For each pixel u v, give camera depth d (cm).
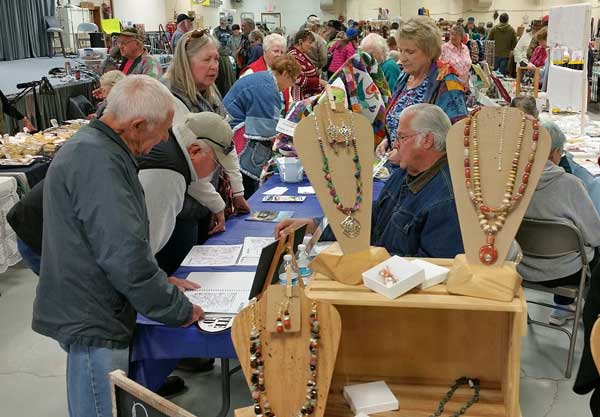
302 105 327
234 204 269
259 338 118
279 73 365
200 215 236
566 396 253
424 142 176
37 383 272
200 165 195
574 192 252
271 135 356
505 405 134
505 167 120
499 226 121
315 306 118
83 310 155
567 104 467
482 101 459
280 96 366
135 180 157
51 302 157
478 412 135
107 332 157
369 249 134
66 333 156
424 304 121
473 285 122
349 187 131
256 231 244
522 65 686
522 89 616
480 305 120
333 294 125
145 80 158
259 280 137
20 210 191
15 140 438
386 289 123
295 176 325
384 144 330
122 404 121
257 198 297
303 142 128
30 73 941
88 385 159
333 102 130
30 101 610
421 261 137
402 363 146
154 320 157
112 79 392
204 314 169
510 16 1883
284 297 118
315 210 272
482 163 121
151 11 1560
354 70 320
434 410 136
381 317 143
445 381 145
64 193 151
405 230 185
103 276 154
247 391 257
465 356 143
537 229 255
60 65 1101
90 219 148
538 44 711
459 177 123
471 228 124
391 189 208
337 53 764
